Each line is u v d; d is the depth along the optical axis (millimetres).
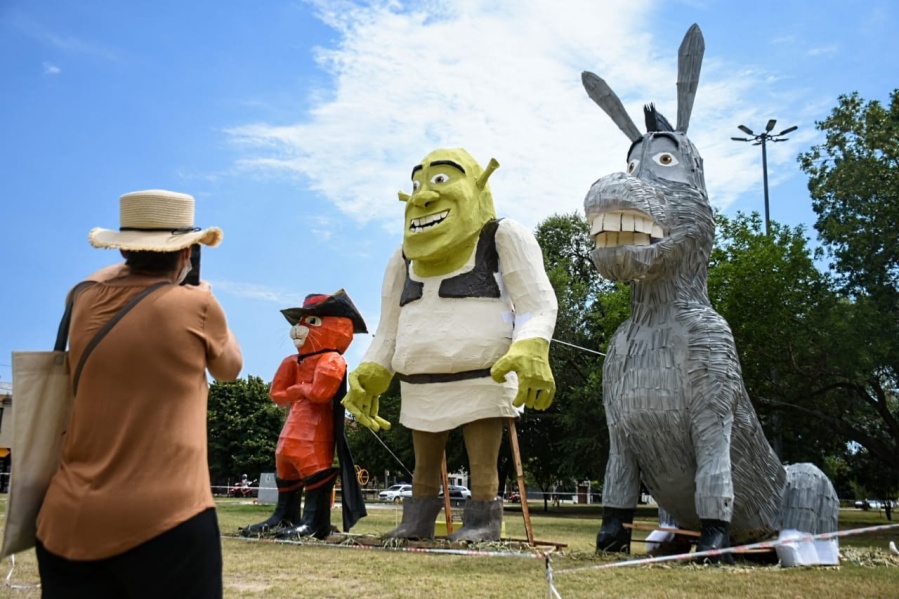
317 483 8578
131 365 2432
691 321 7020
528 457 28281
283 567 6109
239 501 23672
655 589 5082
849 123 17969
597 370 23312
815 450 23750
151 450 2402
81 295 2594
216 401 36312
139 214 2688
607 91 8375
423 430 8102
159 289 2559
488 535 7887
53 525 2355
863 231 17125
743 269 16047
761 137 25016
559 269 25906
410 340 8156
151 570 2342
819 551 6824
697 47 8281
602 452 23328
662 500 7344
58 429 2531
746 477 6977
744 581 5469
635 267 6992
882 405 17594
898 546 11164
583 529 13477
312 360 8938
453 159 8289
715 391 6777
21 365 2516
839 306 16234
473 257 8188
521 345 7574
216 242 2717
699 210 7309
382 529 12133
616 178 7129
